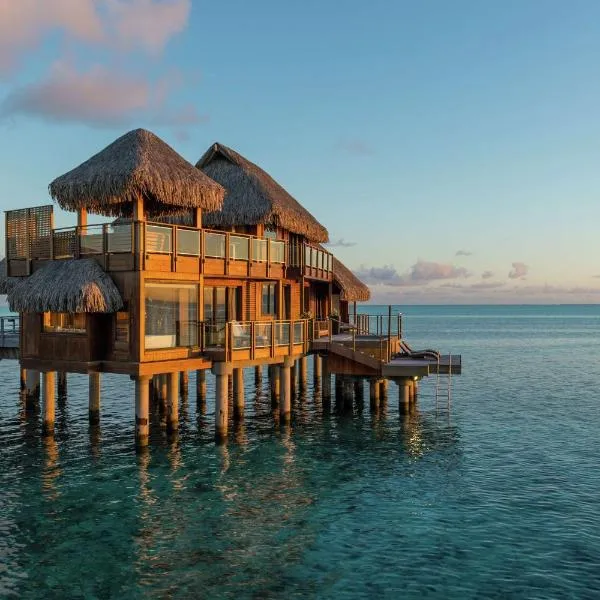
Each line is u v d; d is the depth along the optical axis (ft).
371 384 101.35
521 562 45.47
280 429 87.92
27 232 79.05
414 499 58.90
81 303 66.28
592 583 42.29
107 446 77.46
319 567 44.62
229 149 107.24
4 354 98.84
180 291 74.69
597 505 57.47
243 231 100.32
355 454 75.36
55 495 59.31
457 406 112.27
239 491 60.85
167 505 56.80
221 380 76.33
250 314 96.94
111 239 70.28
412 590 41.34
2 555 46.37
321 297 134.21
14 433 84.74
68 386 133.18
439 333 443.73
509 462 72.43
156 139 81.76
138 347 68.39
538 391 133.39
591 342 329.72
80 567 44.47
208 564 44.98
